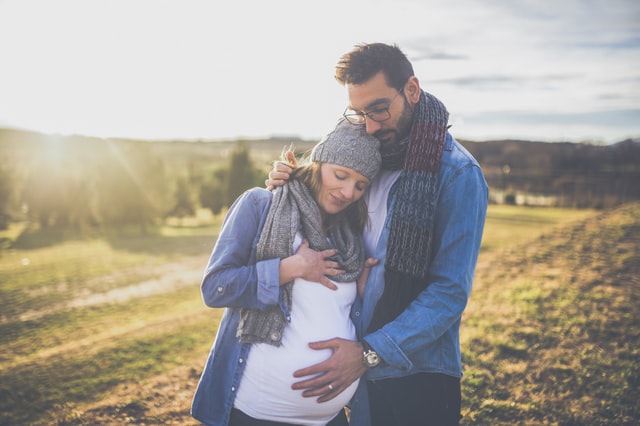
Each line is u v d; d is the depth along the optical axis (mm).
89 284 12477
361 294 2201
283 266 1969
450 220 2033
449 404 2197
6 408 5020
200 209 33562
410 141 2072
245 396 2055
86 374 5840
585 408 3590
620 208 10820
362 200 2209
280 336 2008
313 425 2102
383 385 2203
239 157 31188
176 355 6238
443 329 2037
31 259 16594
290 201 2086
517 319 5254
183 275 13547
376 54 1990
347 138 2002
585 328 4879
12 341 8023
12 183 28859
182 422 4008
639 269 6613
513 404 3676
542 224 22953
